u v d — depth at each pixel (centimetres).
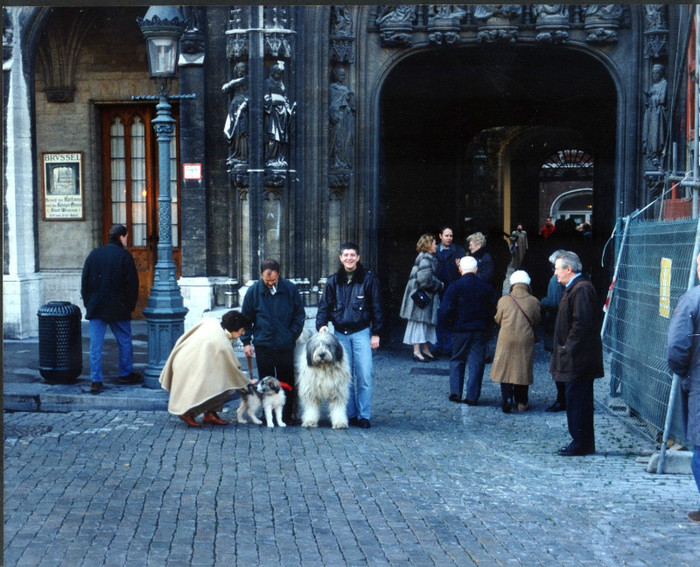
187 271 1553
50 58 1739
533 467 826
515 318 1065
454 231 2234
